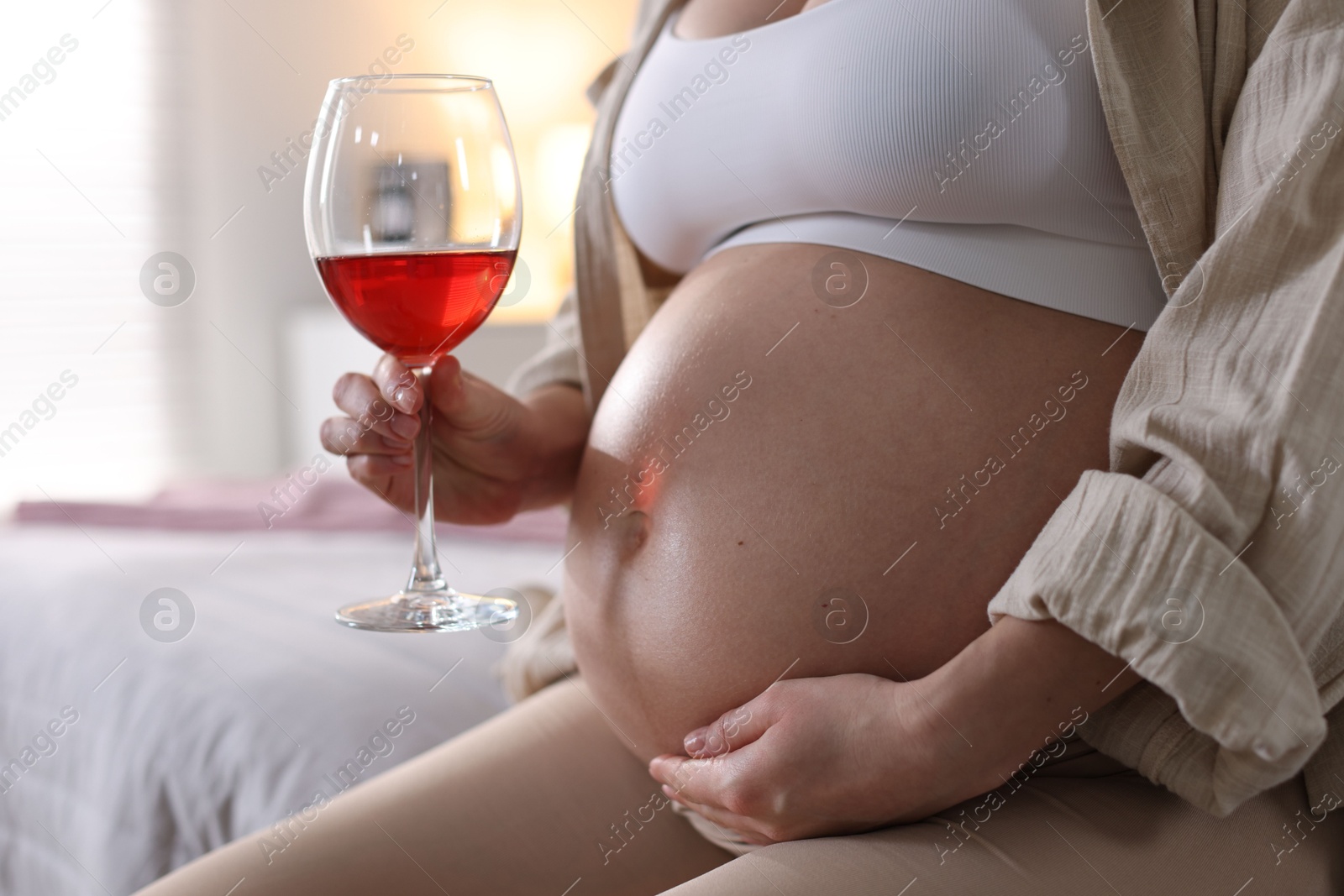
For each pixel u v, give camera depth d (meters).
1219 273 0.51
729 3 0.77
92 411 3.08
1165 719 0.53
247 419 3.27
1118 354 0.59
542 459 0.83
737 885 0.52
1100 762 0.58
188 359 3.19
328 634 1.22
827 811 0.55
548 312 3.36
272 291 3.28
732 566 0.62
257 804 1.02
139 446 3.14
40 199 2.99
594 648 0.71
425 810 0.70
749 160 0.70
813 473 0.61
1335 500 0.47
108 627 1.28
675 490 0.66
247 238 3.22
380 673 1.13
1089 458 0.58
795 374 0.64
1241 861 0.55
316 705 1.07
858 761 0.53
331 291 0.60
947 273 0.63
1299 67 0.52
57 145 3.00
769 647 0.61
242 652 1.18
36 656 1.30
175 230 3.15
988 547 0.58
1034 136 0.60
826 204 0.68
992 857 0.53
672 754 0.67
